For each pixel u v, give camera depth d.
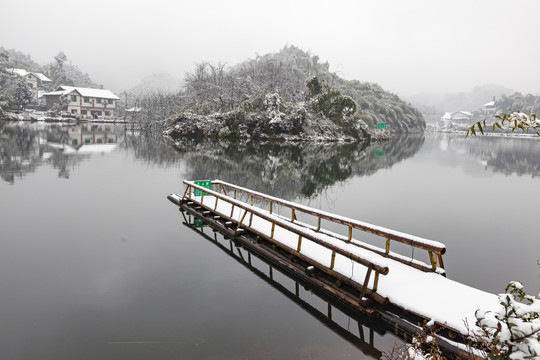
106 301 6.08
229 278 7.18
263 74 62.69
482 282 7.42
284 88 57.53
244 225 9.54
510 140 68.25
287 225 7.67
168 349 4.77
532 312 1.88
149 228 10.34
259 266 7.85
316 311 5.99
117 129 60.94
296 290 6.75
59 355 4.62
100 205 12.72
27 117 67.81
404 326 5.27
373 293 5.82
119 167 21.39
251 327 5.39
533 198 15.96
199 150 32.31
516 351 1.90
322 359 4.68
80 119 77.88
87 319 5.50
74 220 10.84
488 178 21.92
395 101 105.31
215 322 5.49
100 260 7.89
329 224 11.38
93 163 22.41
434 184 19.34
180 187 16.41
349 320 5.77
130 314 5.67
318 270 7.07
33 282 6.73
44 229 9.89
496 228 11.27
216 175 20.02
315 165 25.69
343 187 17.91
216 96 52.69
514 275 7.77
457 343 4.70
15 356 4.59
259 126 45.34
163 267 7.62
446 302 5.51
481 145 53.31
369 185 18.66
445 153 39.00
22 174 17.81
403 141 60.41
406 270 6.69
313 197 15.48
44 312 5.68
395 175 22.28
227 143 40.06
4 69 80.88
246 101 47.28
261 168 23.12
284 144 41.31
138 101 75.56
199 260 8.07
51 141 34.31
